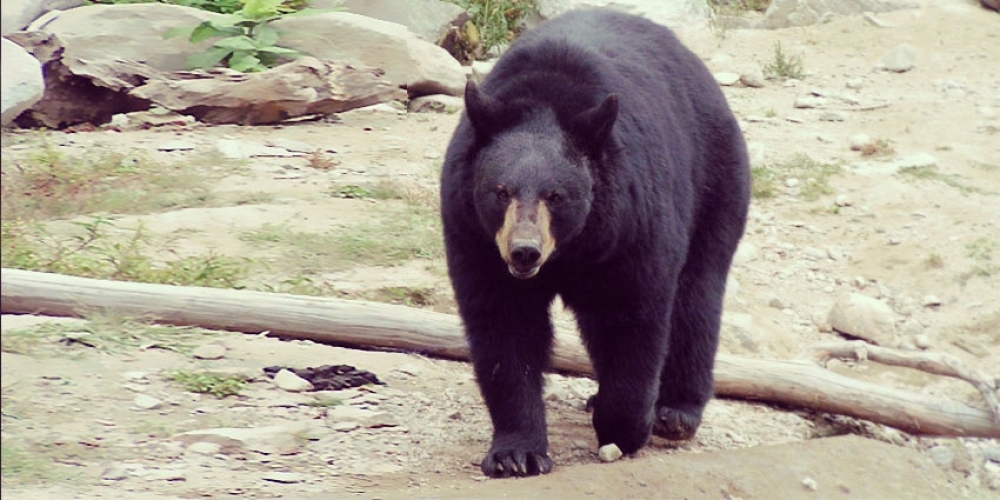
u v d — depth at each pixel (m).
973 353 13.45
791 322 13.91
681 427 10.40
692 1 23.92
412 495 8.75
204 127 18.02
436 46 20.58
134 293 11.18
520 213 8.52
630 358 9.56
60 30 18.53
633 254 9.15
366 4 21.47
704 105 10.50
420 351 11.47
